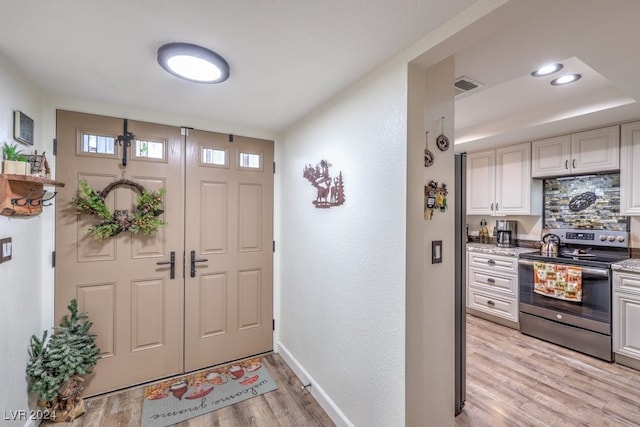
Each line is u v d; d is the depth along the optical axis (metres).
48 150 1.99
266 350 2.84
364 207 1.66
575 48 1.53
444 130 1.61
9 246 1.52
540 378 2.37
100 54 1.48
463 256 2.01
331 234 1.98
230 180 2.64
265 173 2.81
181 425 1.88
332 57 1.49
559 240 3.39
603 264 2.65
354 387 1.75
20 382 1.64
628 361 2.53
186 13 1.16
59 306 2.03
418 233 1.43
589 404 2.04
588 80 2.29
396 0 1.08
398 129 1.44
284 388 2.28
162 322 2.37
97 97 2.04
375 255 1.58
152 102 2.13
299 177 2.46
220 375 2.45
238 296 2.70
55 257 2.02
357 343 1.72
